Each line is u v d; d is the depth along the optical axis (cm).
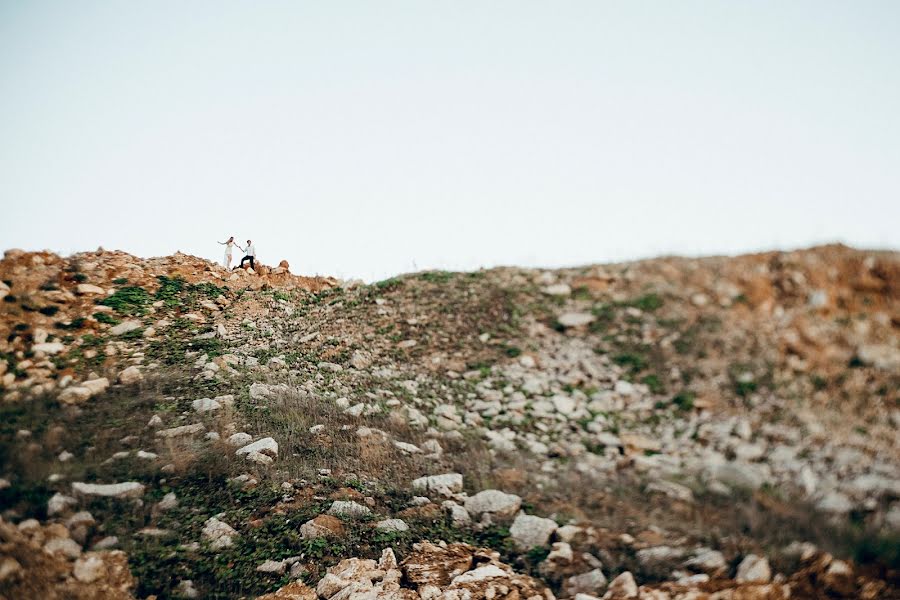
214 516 673
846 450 748
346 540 658
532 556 644
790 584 537
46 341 1020
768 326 1001
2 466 665
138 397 916
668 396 936
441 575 607
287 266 1700
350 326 1298
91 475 695
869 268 1022
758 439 805
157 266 1470
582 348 1093
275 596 575
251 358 1152
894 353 891
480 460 844
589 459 839
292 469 777
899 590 509
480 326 1221
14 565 523
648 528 664
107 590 550
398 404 1007
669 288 1156
